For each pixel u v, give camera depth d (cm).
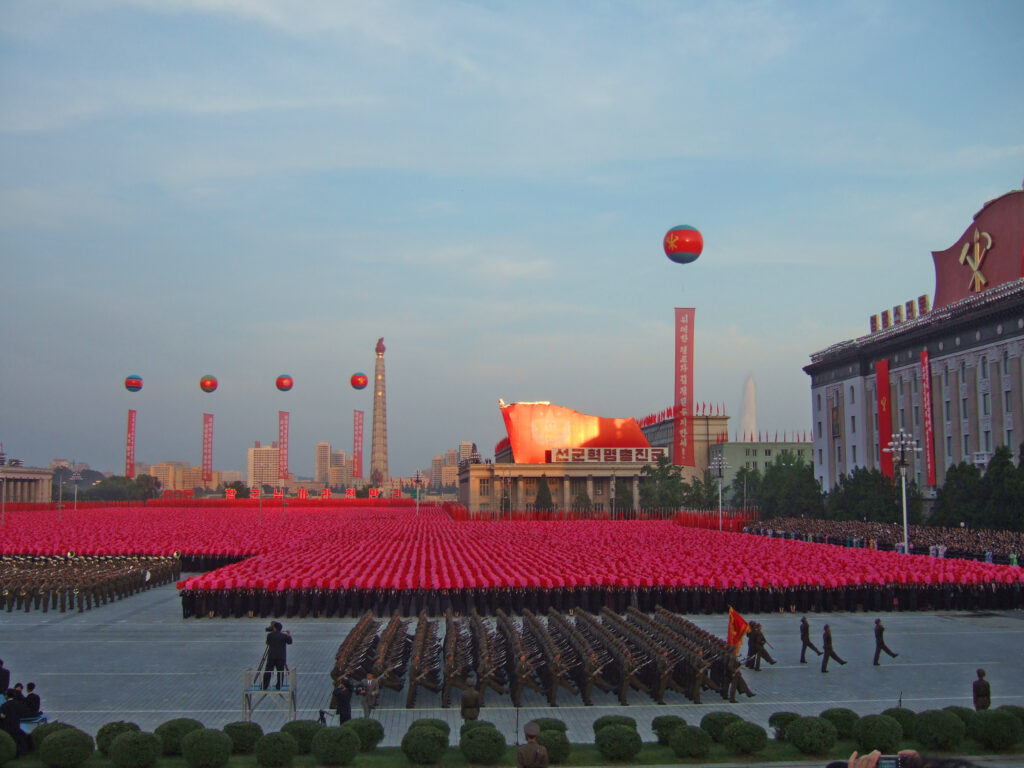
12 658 3478
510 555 5981
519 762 1393
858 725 2052
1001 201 8212
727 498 15800
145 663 3375
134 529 9600
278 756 1895
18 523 11150
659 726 2169
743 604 4597
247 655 3534
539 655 2917
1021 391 7512
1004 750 2023
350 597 4572
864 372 10525
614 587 4522
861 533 7812
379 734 2136
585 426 15388
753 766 1980
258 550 6888
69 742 1839
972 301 8050
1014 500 6756
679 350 11419
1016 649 3606
